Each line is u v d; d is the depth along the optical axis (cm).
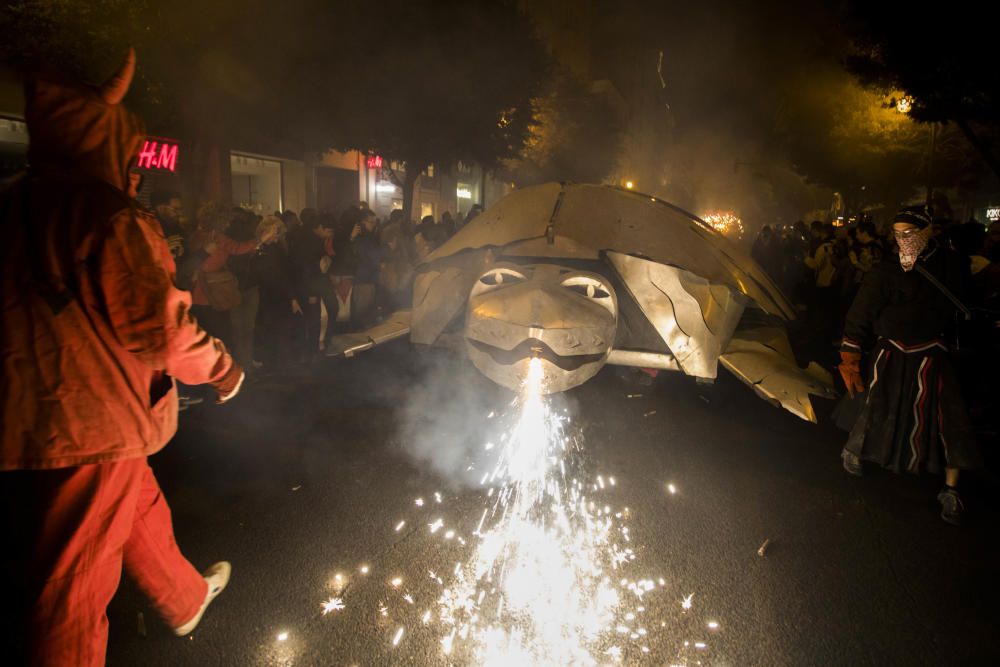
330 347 535
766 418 581
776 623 291
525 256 514
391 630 276
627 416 568
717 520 384
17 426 183
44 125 196
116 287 187
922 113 1305
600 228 494
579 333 422
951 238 400
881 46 1283
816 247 1440
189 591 243
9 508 188
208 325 621
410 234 1295
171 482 412
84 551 192
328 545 341
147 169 1476
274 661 256
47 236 185
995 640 284
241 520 365
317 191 2338
